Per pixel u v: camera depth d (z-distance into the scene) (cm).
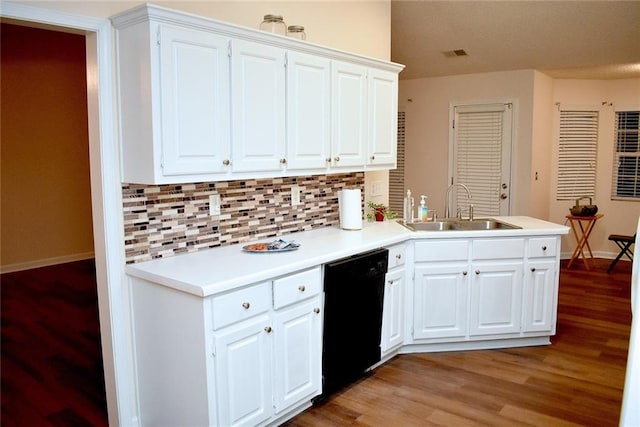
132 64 244
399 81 701
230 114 269
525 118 613
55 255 657
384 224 407
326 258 285
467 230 382
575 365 352
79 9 239
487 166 646
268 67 287
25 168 620
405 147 709
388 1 449
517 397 305
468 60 595
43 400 305
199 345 228
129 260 265
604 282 573
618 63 577
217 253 291
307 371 283
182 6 283
